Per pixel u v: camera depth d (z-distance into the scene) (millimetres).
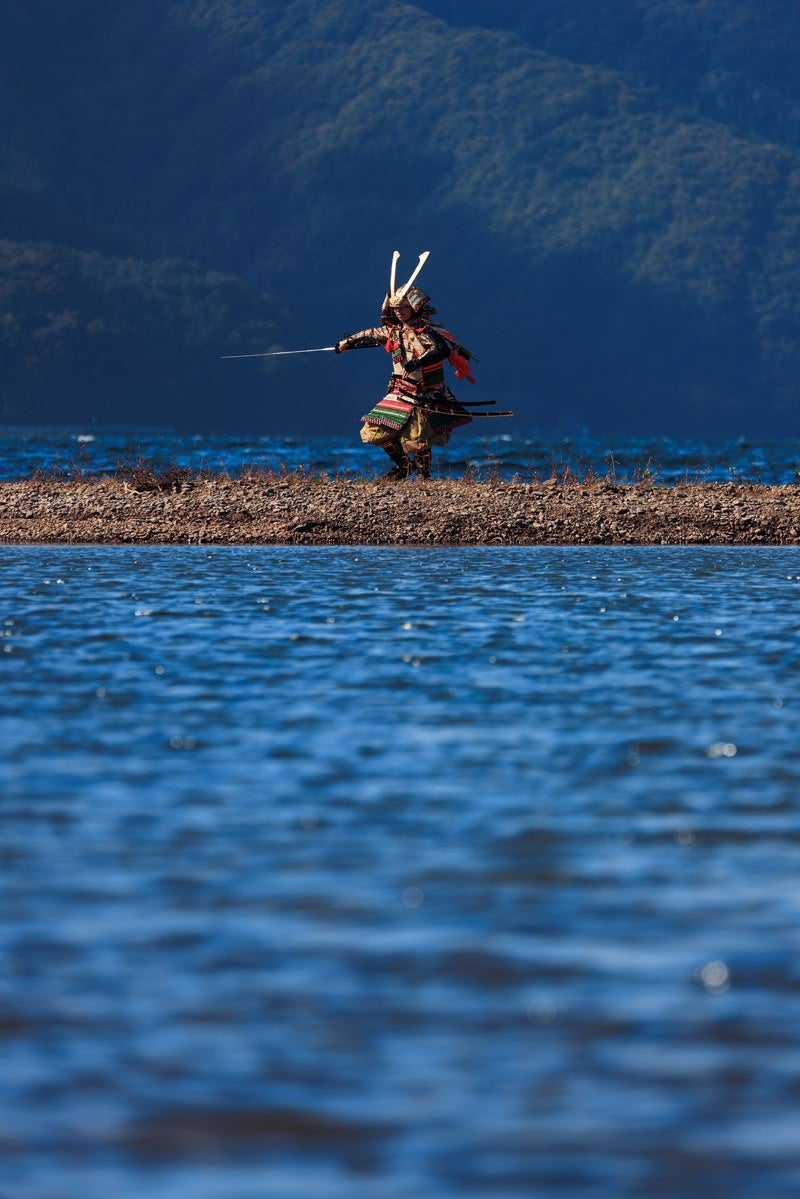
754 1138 13398
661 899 19297
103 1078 14492
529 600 49969
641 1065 14734
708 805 23797
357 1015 15828
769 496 89500
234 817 23125
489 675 35344
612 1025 15578
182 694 33000
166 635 41625
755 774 25766
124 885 19891
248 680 34688
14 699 32406
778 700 32312
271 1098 14109
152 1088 14297
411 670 36031
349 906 19062
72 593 52000
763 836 22078
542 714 30859
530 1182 12727
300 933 18125
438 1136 13445
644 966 17062
